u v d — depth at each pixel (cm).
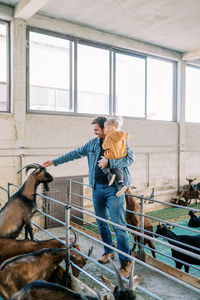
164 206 853
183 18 620
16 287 251
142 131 797
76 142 657
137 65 788
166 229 436
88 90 691
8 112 568
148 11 586
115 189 296
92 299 210
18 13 532
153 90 838
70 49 653
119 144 284
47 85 624
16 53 558
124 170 296
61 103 647
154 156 829
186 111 943
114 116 740
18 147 566
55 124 622
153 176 829
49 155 612
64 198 626
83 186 668
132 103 783
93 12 589
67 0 536
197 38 749
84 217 669
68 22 631
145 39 754
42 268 268
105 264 344
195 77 962
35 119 593
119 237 298
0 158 546
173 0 539
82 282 295
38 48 607
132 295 175
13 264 255
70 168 647
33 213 369
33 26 592
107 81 723
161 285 308
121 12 589
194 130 949
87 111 693
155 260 356
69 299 206
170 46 813
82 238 459
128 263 302
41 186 590
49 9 572
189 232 624
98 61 704
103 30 686
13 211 356
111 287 192
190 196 858
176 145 885
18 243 316
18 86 562
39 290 212
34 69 604
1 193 546
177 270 330
